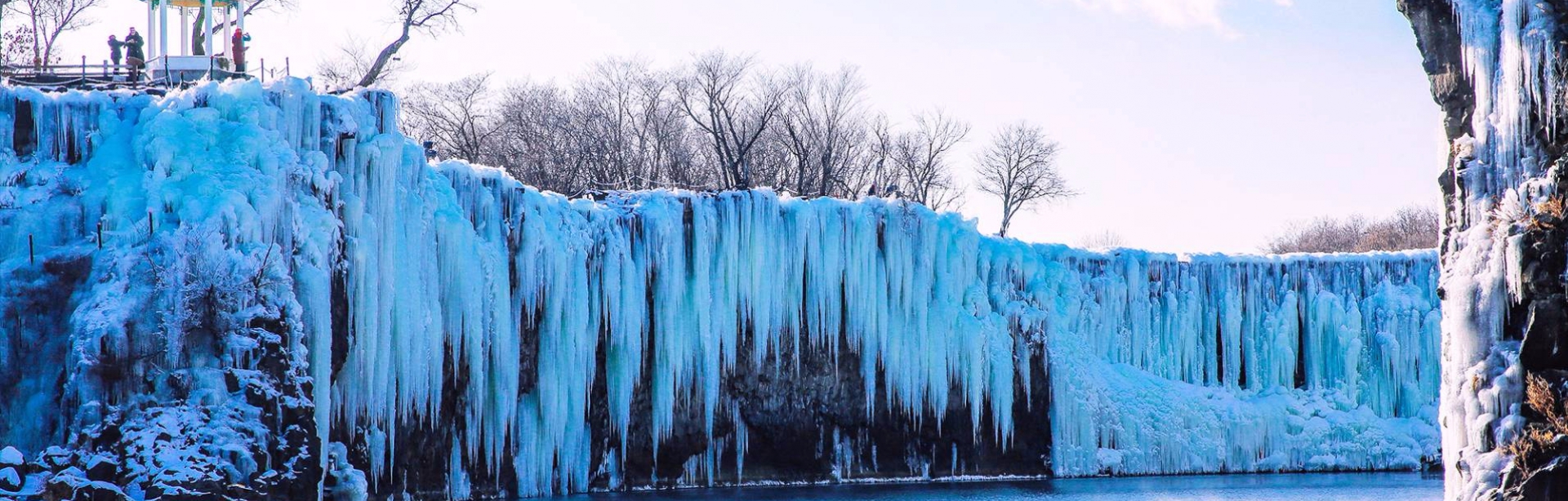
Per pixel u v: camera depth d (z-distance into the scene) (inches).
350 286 1279.5
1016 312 1872.5
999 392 1836.9
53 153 1269.7
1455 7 1013.8
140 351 1109.7
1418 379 2033.7
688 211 1707.7
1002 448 1852.9
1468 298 976.9
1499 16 991.6
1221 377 2031.3
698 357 1705.2
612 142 2522.1
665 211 1688.0
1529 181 956.6
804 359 1770.4
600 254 1643.7
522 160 2482.8
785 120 2600.9
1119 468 1898.4
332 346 1246.9
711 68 2591.0
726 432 1742.1
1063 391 1878.7
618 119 2578.7
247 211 1186.0
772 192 1754.4
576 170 2463.1
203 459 1056.8
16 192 1230.3
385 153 1330.0
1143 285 1996.8
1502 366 961.5
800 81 2635.3
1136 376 1958.7
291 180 1245.7
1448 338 1005.8
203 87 1261.1
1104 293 1972.2
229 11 1601.9
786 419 1769.2
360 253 1285.7
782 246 1753.2
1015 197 2773.1
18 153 1262.3
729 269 1718.8
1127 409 1916.8
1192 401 1952.5
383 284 1323.8
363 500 1214.3
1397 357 2022.6
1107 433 1908.2
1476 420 962.7
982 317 1841.8
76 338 1109.1
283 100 1277.1
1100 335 1969.7
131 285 1140.5
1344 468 1969.7
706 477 1731.1
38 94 1269.7
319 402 1211.2
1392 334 2028.8
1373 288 2063.2
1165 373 2005.4
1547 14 966.4
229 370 1116.5
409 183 1386.6
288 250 1219.9
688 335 1699.1
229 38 1603.1
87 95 1284.4
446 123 2517.2
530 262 1547.7
